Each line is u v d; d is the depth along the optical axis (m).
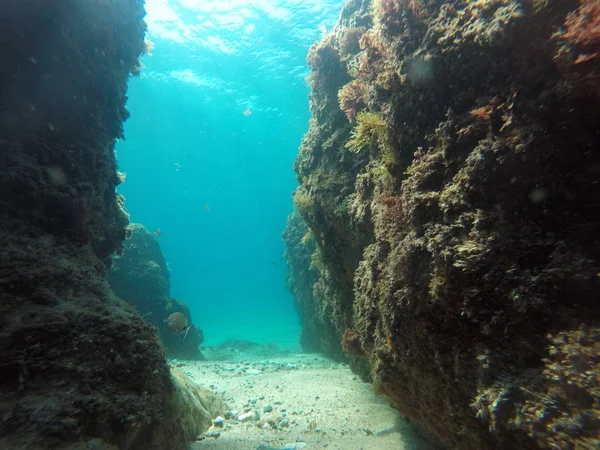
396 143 3.76
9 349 2.78
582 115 2.05
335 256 6.61
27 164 4.05
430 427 3.71
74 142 4.88
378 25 4.04
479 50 2.66
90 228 4.79
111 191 6.06
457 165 2.78
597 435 1.62
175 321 6.99
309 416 5.89
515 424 2.02
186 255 123.56
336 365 11.37
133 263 14.21
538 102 2.21
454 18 2.90
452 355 2.74
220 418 5.59
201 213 95.56
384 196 4.01
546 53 2.18
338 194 6.06
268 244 115.50
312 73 7.43
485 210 2.45
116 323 3.41
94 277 4.14
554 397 1.87
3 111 4.25
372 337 4.41
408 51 3.36
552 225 2.16
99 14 5.45
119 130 6.22
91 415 2.73
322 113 7.19
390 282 3.44
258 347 19.08
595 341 1.79
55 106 4.73
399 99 3.60
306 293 15.66
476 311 2.44
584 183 2.06
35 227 3.91
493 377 2.26
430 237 2.85
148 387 3.36
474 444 2.80
